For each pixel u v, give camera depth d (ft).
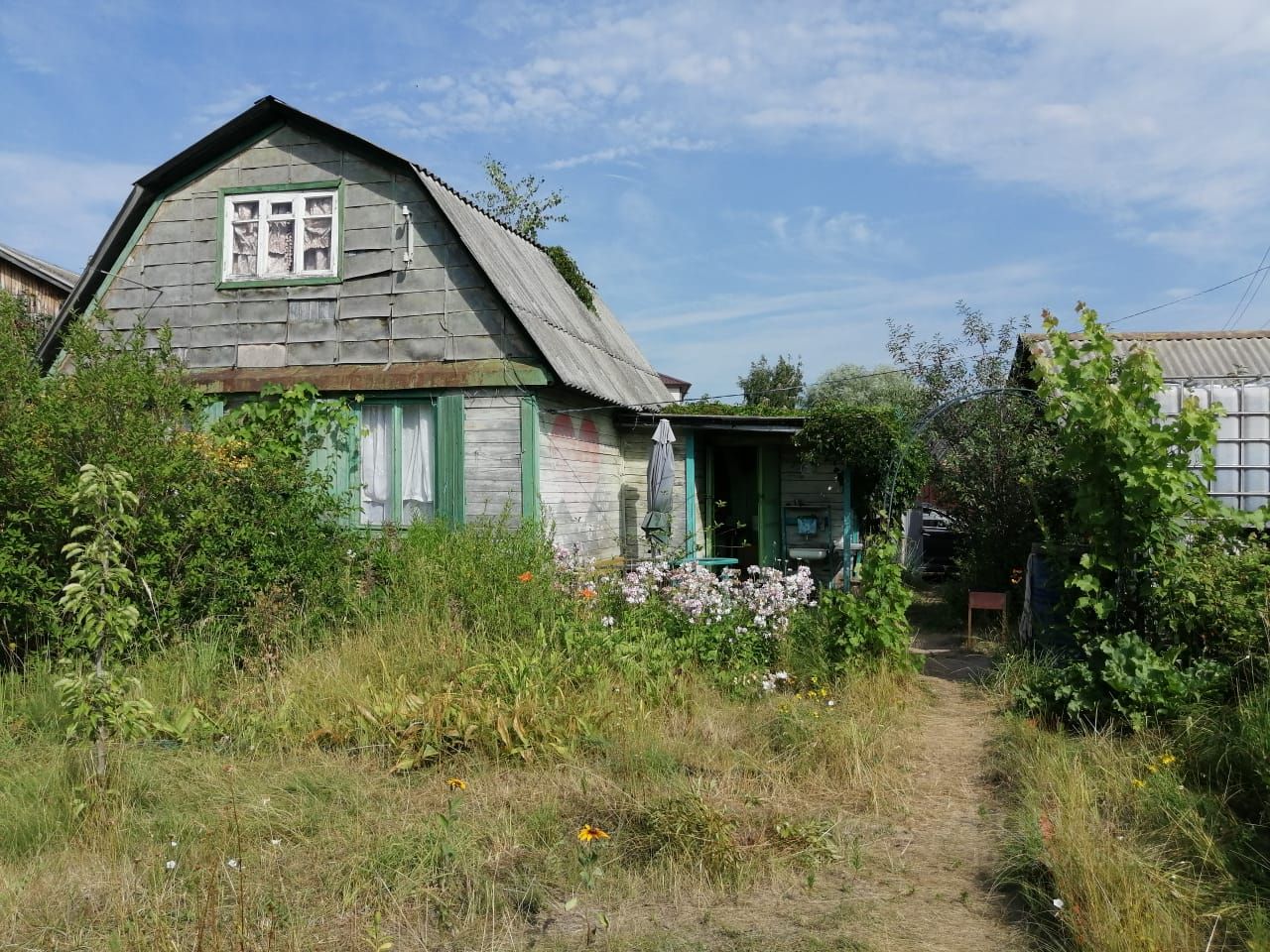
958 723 25.70
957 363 59.00
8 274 68.39
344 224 41.55
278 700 23.94
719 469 55.67
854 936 14.01
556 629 28.07
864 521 49.96
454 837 16.62
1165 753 20.38
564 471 42.63
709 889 15.67
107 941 13.44
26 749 21.39
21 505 27.25
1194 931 13.58
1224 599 23.15
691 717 24.44
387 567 32.32
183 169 43.04
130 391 28.89
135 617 19.44
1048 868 15.39
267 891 14.82
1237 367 45.93
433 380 39.91
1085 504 25.16
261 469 31.32
